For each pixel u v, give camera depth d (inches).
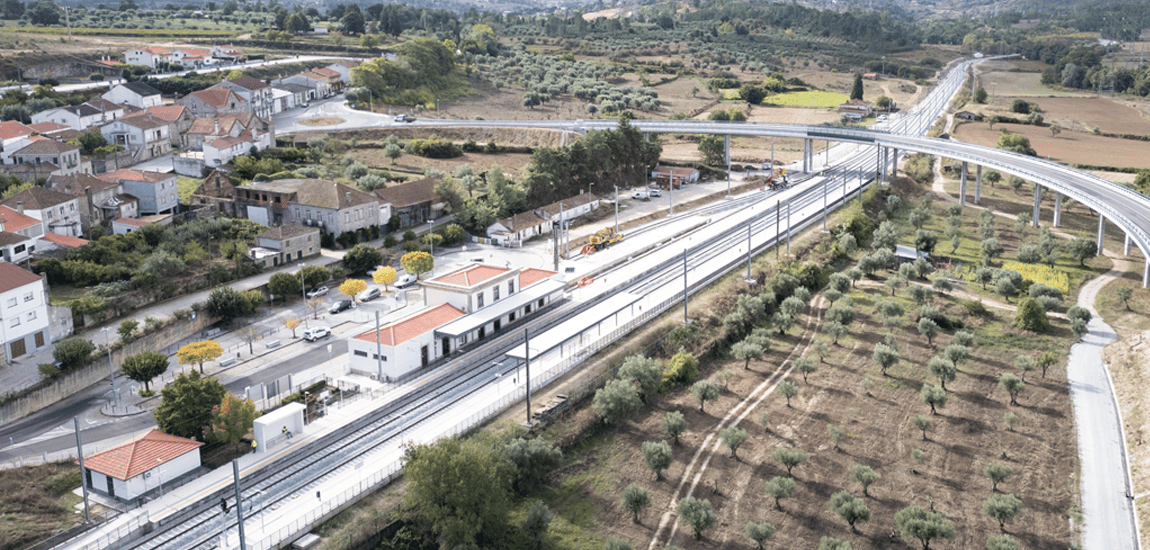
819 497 4131.4
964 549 3764.8
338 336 5816.9
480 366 5374.0
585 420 4714.6
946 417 4832.7
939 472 4320.9
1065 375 5324.8
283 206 7500.0
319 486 4057.6
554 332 5556.1
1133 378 5123.0
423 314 5585.6
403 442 4284.0
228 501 3939.5
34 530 3676.2
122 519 3777.1
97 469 3941.9
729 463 4404.5
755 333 5831.7
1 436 4463.6
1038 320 5964.6
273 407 4768.7
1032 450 4507.9
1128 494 4131.4
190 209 7805.1
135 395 4965.6
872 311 6338.6
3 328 4970.5
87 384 5039.4
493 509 3799.2
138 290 5871.1
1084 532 3870.6
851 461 4411.9
